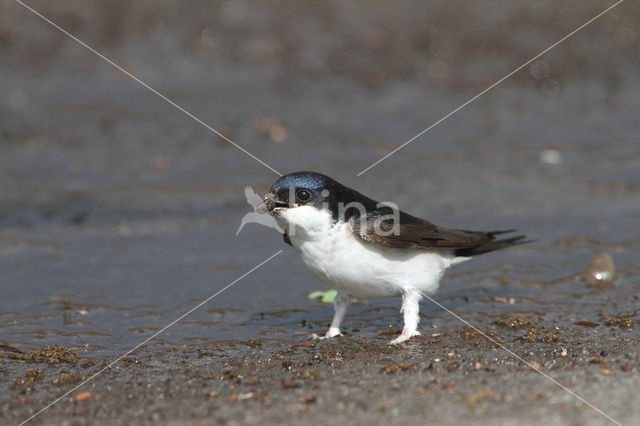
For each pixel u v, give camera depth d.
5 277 11.74
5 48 23.45
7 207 15.17
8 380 8.12
